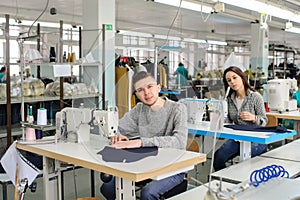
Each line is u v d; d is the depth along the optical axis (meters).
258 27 10.02
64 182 4.22
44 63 4.66
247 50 16.56
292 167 2.69
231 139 3.24
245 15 9.27
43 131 3.11
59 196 2.67
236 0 5.78
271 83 5.02
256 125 3.50
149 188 2.36
